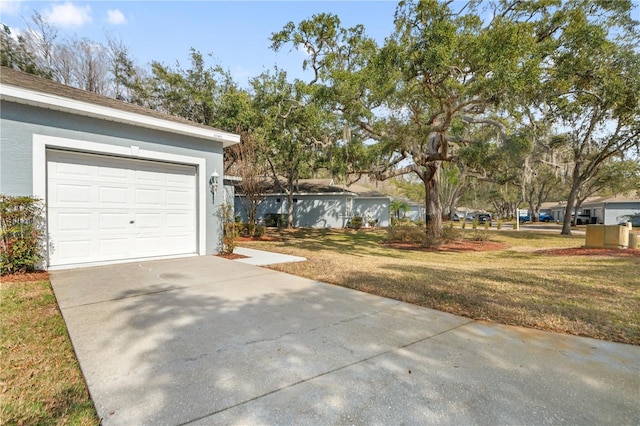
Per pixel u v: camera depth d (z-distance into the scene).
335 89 11.17
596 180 23.61
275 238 15.56
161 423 1.85
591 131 14.93
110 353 2.71
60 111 6.02
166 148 7.56
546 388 2.29
